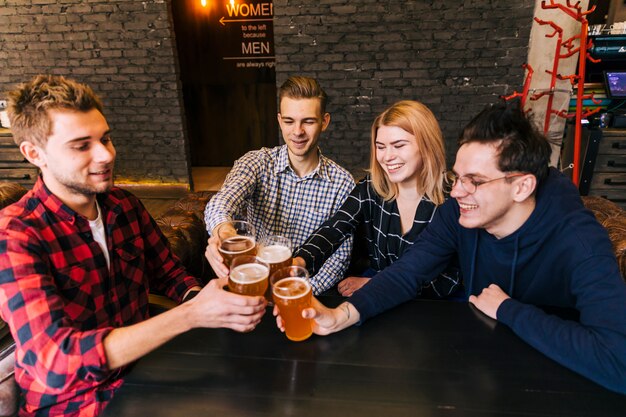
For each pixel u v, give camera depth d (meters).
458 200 1.02
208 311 0.86
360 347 0.92
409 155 1.38
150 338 0.84
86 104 0.94
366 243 1.78
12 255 0.87
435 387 0.80
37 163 0.98
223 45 4.65
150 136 4.29
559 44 3.27
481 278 1.22
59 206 0.99
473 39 3.71
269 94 4.84
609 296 0.87
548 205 1.02
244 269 0.94
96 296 1.07
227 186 1.60
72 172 0.95
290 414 0.74
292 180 1.75
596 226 0.98
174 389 0.80
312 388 0.80
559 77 3.33
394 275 1.15
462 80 3.84
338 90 4.03
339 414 0.73
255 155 1.74
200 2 4.50
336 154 4.24
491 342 0.93
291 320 0.91
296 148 1.64
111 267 1.13
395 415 0.73
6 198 1.46
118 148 4.37
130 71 4.10
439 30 3.73
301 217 1.80
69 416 0.99
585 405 0.76
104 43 4.03
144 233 1.29
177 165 4.36
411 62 3.86
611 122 3.39
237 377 0.83
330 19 3.82
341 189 1.75
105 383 1.03
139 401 0.77
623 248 1.46
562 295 1.08
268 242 1.34
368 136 4.13
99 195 1.12
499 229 1.08
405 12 3.72
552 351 0.87
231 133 5.08
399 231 1.55
